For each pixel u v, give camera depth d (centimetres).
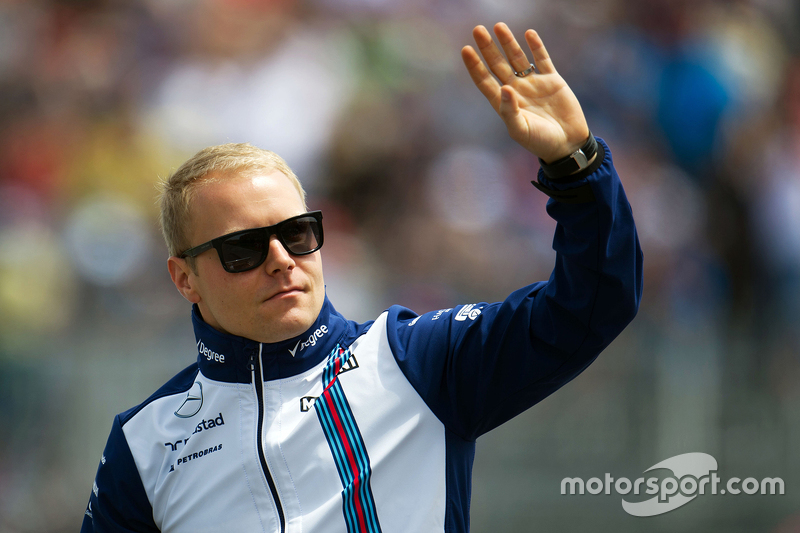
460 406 771
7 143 2773
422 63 3044
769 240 2848
